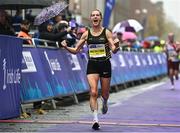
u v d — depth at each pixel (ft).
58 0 70.54
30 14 87.45
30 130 44.88
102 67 47.19
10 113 51.08
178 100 77.05
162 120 52.85
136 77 115.34
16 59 52.39
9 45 50.62
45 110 61.41
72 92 69.97
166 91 96.68
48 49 65.00
